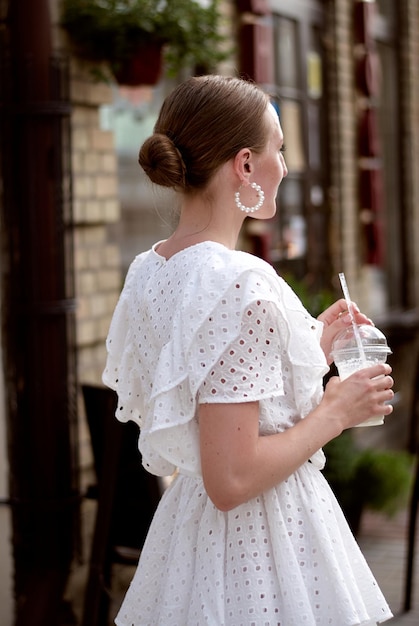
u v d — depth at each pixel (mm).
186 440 2471
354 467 6223
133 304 2695
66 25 5535
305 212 9195
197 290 2416
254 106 2535
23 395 4918
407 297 11867
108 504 4070
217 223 2559
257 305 2371
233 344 2361
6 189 4891
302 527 2514
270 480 2387
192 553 2555
